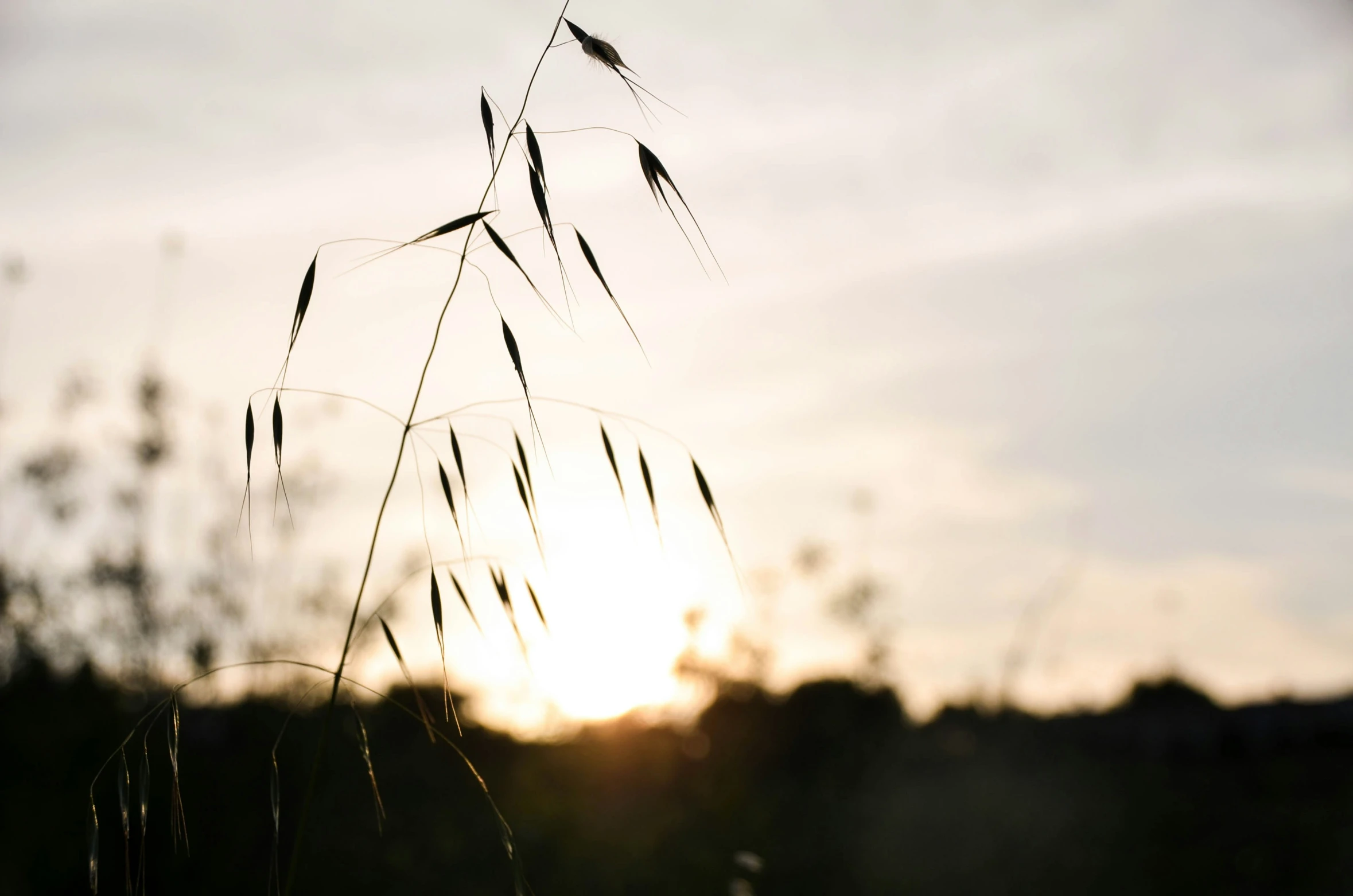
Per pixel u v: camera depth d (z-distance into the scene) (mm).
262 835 5680
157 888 5164
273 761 1494
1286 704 20297
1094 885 8148
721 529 1569
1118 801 11531
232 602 6461
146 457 6617
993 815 9680
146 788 1514
